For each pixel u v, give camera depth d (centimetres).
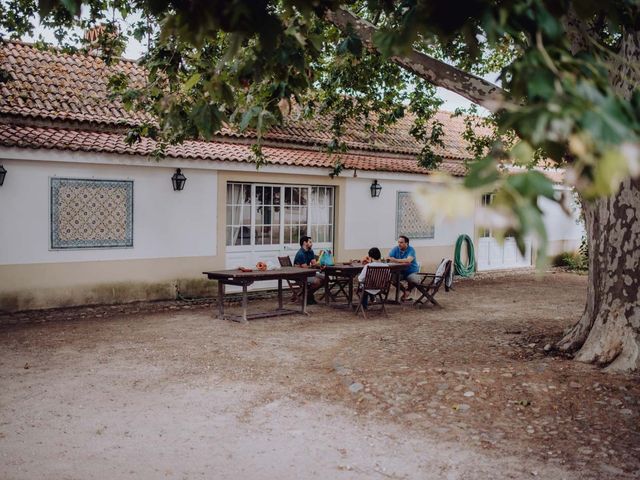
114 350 859
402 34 256
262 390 671
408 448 509
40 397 640
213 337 958
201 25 297
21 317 1093
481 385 638
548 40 227
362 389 659
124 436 533
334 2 340
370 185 1667
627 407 581
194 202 1349
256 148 1272
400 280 1337
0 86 1248
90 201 1205
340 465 476
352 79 1163
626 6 291
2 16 984
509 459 484
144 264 1287
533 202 150
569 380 646
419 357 797
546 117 155
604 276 729
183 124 570
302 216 1555
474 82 662
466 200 144
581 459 482
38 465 468
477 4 239
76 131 1246
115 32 1066
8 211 1112
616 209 713
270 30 294
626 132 151
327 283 1303
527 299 1448
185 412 598
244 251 1453
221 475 456
